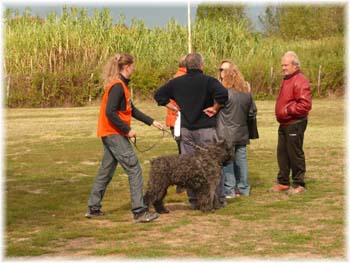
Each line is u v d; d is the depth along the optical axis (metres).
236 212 9.09
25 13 45.69
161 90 9.44
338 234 7.59
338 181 11.71
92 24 44.22
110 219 8.86
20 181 12.41
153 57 43.56
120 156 8.52
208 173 8.95
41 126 25.08
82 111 34.25
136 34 44.59
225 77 10.20
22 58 41.69
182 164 8.86
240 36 45.81
